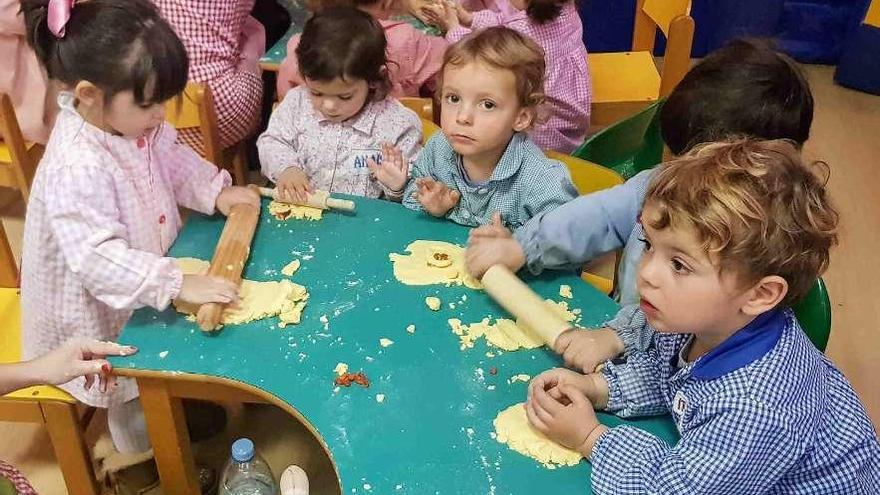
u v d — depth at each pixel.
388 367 1.11
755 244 0.84
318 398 1.06
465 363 1.12
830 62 3.52
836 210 0.93
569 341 1.11
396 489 0.94
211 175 1.47
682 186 0.87
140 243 1.37
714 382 0.94
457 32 2.19
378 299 1.24
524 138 1.46
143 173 1.34
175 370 1.11
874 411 1.93
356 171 1.75
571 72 2.14
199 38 2.10
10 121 1.81
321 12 1.72
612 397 1.06
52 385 1.24
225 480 1.40
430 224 1.43
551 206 1.40
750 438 0.88
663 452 0.96
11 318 1.54
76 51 1.19
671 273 0.89
